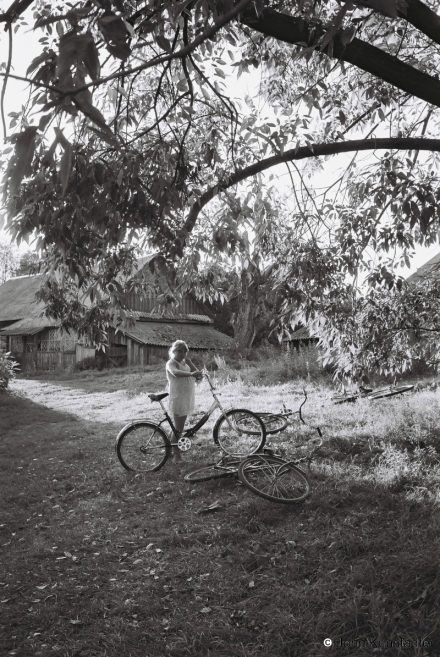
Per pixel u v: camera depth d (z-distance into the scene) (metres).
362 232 5.27
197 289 5.21
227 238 4.08
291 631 3.65
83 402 18.53
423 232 4.16
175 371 7.75
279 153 4.27
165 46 2.35
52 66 2.30
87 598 4.34
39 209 2.99
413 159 5.08
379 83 4.88
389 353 6.67
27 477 8.16
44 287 4.72
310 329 6.63
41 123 1.38
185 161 4.15
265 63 4.86
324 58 4.47
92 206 2.93
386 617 3.65
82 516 6.24
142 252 4.63
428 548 4.49
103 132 1.28
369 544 4.76
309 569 4.53
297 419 10.16
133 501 6.58
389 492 5.94
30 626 3.96
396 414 9.70
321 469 6.94
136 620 3.98
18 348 39.50
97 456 9.10
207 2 2.70
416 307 6.26
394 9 1.43
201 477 6.98
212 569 4.68
